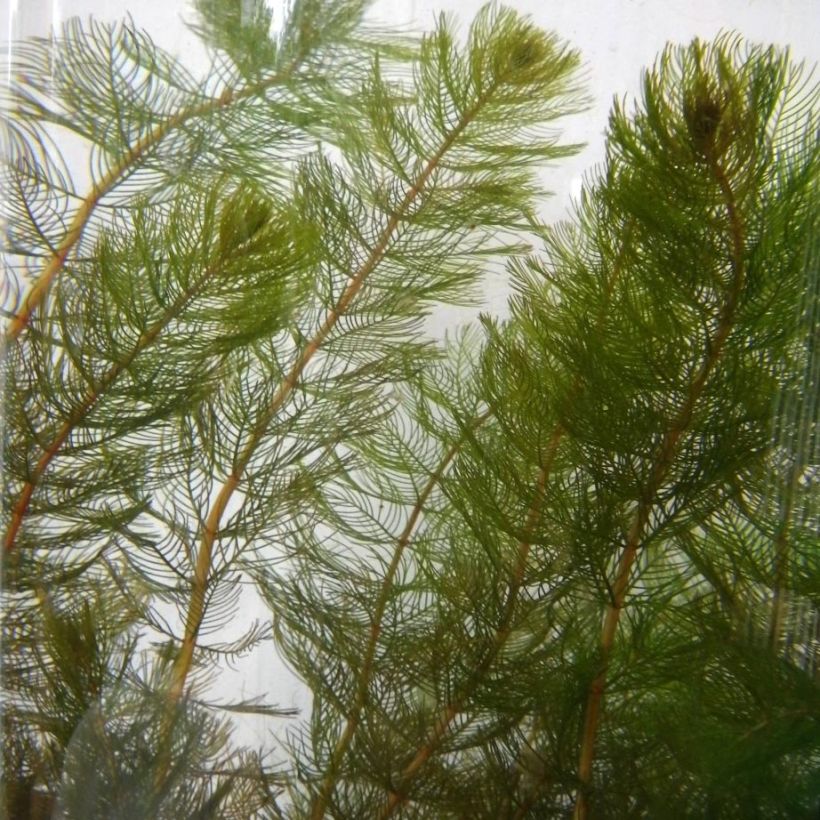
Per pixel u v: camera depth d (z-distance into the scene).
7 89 0.62
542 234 0.60
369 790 0.60
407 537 0.61
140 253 0.59
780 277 0.54
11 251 0.63
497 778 0.59
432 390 0.61
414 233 0.61
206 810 0.61
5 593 0.67
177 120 0.59
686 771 0.57
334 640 0.61
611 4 0.59
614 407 0.56
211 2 0.59
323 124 0.59
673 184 0.53
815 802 0.57
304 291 0.60
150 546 0.63
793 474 0.56
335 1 0.59
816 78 0.59
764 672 0.57
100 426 0.63
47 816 0.68
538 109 0.60
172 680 0.62
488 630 0.59
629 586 0.58
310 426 0.61
